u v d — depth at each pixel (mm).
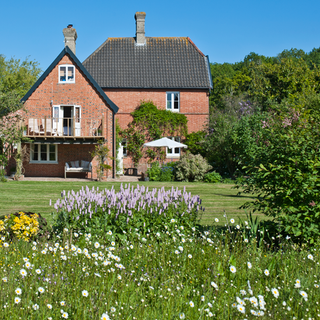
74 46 27578
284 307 3404
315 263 4668
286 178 5770
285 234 5906
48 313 3215
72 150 23625
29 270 4102
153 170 22500
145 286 4035
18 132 20875
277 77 35094
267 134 6688
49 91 23516
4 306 3156
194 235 6066
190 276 4262
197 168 21766
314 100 21688
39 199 13000
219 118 24859
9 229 6211
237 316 3184
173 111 28125
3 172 20484
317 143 5922
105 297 3512
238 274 4266
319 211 5590
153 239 6164
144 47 29906
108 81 27578
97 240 6086
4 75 48812
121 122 27531
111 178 22875
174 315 3279
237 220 9023
